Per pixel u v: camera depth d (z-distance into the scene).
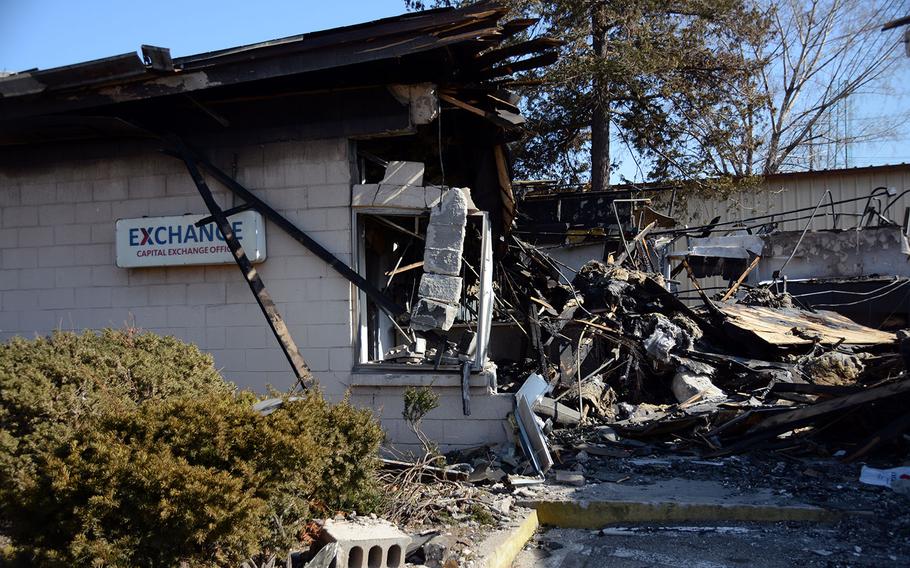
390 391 8.07
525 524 6.04
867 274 17.78
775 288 16.56
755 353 10.88
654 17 20.08
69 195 9.00
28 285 9.08
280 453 4.62
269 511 4.63
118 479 4.07
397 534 4.93
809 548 5.56
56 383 5.13
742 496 6.46
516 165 22.55
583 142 23.38
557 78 18.77
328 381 8.18
